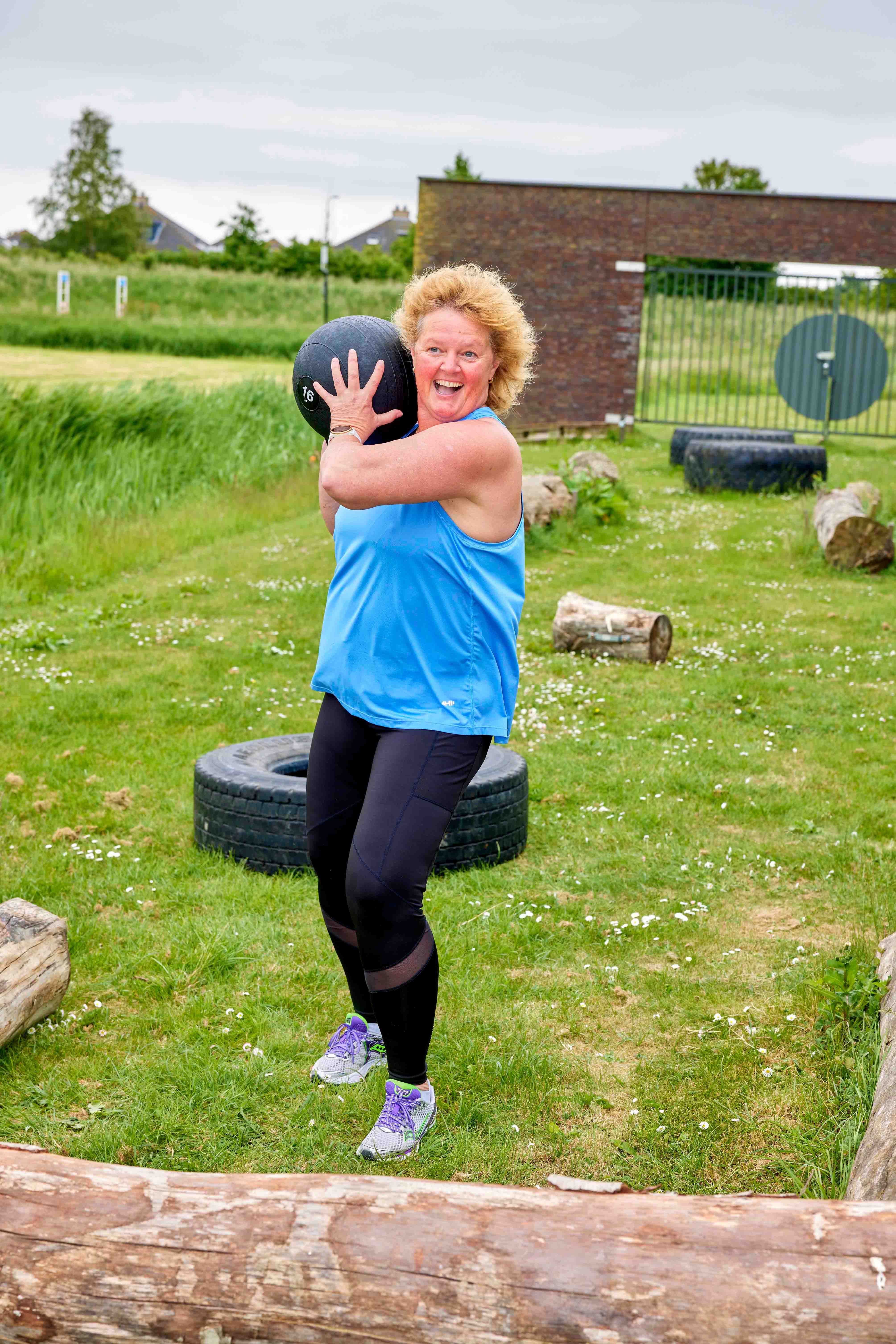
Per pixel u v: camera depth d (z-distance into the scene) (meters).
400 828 2.59
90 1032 3.48
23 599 10.30
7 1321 1.74
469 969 3.87
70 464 14.22
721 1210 1.74
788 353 24.58
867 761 6.20
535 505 12.87
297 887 4.55
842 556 11.44
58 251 87.06
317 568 11.55
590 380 24.75
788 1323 1.58
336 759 2.85
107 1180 1.87
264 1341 1.70
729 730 6.71
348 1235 1.74
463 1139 2.90
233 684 7.66
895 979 3.42
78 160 86.44
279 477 16.83
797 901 4.45
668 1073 3.25
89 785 5.73
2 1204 1.82
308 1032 3.48
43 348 41.81
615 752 6.32
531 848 5.01
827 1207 1.73
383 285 57.38
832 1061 3.24
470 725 2.64
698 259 44.31
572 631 8.41
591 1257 1.67
